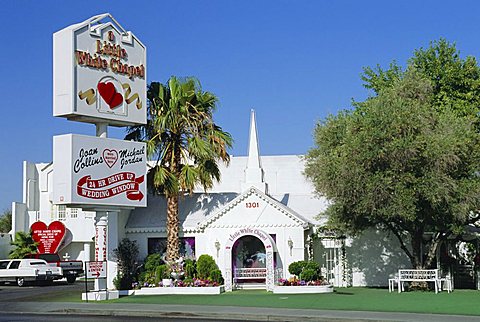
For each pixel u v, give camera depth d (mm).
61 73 26984
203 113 34875
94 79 27516
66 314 23594
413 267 32250
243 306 24297
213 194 39156
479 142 30266
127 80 28797
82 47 27219
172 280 32094
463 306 23516
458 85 39000
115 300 27453
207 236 35312
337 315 21000
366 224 31656
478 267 34219
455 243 36375
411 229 31797
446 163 28391
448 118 30297
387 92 32500
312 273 31750
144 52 29641
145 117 29438
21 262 39250
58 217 44125
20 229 44531
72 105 26625
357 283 35656
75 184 26469
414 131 28781
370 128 28703
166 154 35156
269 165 47125
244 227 34938
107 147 27797
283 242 34562
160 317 22250
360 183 28641
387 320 19797
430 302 24953
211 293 30641
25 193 45344
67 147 26469
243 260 35125
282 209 34594
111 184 27812
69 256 44562
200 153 34250
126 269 32344
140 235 37719
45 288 37375
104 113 27766
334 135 32438
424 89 32188
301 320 20734
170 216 34781
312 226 36219
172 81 35031
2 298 30281
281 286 30578
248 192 34938
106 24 28203
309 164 33031
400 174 28453
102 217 28172
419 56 39719
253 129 37562
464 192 28781
